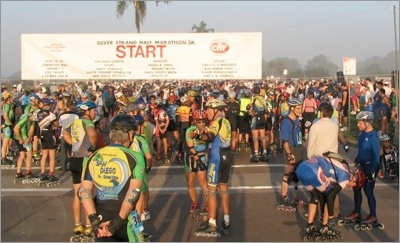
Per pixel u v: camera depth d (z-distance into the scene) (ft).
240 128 54.80
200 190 34.68
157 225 26.25
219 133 24.13
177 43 40.24
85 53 40.37
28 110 38.37
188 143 26.63
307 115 56.18
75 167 23.39
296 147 28.48
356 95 90.74
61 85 90.38
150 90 86.53
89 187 13.70
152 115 49.42
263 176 39.65
